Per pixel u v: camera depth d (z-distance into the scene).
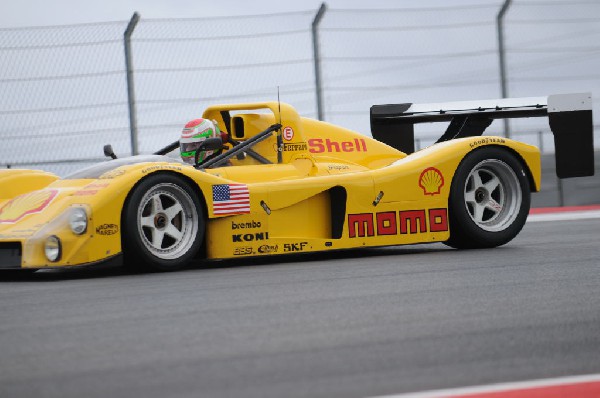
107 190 17.06
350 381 8.48
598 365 8.88
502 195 20.84
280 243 18.75
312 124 21.33
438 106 24.31
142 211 17.39
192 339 10.50
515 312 11.64
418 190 19.95
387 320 11.32
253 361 9.34
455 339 10.12
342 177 19.30
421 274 15.73
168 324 11.50
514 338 10.09
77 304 13.51
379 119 24.78
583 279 14.38
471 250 20.17
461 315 11.52
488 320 11.15
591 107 22.20
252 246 18.50
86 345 10.36
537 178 21.06
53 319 12.20
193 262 19.89
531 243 21.42
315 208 19.28
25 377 8.97
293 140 20.48
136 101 33.97
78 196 17.34
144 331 11.08
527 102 23.27
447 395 7.89
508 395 7.87
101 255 16.97
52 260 16.83
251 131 20.53
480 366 8.91
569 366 8.86
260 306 12.66
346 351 9.67
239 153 20.05
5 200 19.77
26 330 11.45
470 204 20.69
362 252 21.12
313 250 19.02
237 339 10.42
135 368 9.18
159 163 17.72
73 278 17.47
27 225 17.47
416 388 8.17
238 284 15.20
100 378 8.83
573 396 7.82
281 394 8.08
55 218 17.14
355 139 21.81
